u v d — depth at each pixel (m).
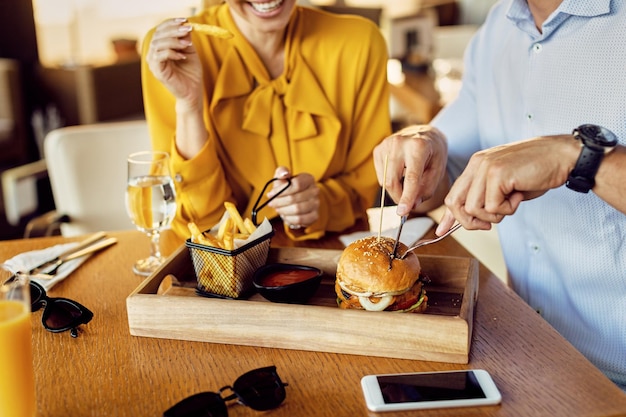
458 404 0.88
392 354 1.01
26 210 3.08
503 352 1.02
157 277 1.17
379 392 0.90
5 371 0.82
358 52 1.72
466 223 1.06
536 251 1.45
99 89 4.88
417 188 1.18
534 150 1.01
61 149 2.01
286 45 1.68
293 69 1.68
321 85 1.72
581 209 1.33
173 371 0.99
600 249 1.32
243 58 1.65
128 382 0.96
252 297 1.20
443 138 1.48
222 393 0.93
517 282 1.54
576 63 1.34
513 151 1.01
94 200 2.05
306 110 1.65
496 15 1.61
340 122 1.69
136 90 5.26
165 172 1.42
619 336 1.34
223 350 1.04
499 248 2.24
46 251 1.44
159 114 1.69
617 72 1.28
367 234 1.56
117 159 2.06
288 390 0.93
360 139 1.78
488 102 1.59
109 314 1.17
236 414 0.88
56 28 6.69
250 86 1.67
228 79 1.64
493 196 0.99
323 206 1.58
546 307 1.46
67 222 2.03
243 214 1.71
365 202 1.77
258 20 1.57
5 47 5.12
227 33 1.47
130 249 1.48
